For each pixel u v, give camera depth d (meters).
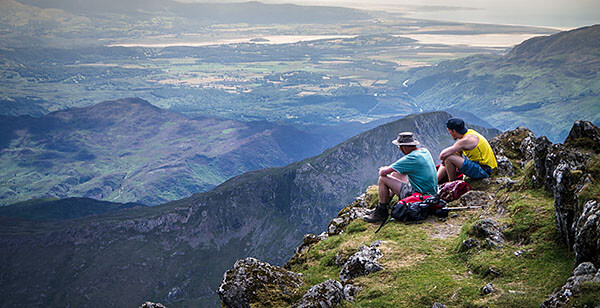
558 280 8.72
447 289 9.49
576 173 10.10
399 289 9.95
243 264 11.09
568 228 9.66
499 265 9.82
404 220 13.91
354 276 11.58
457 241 11.80
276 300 10.09
